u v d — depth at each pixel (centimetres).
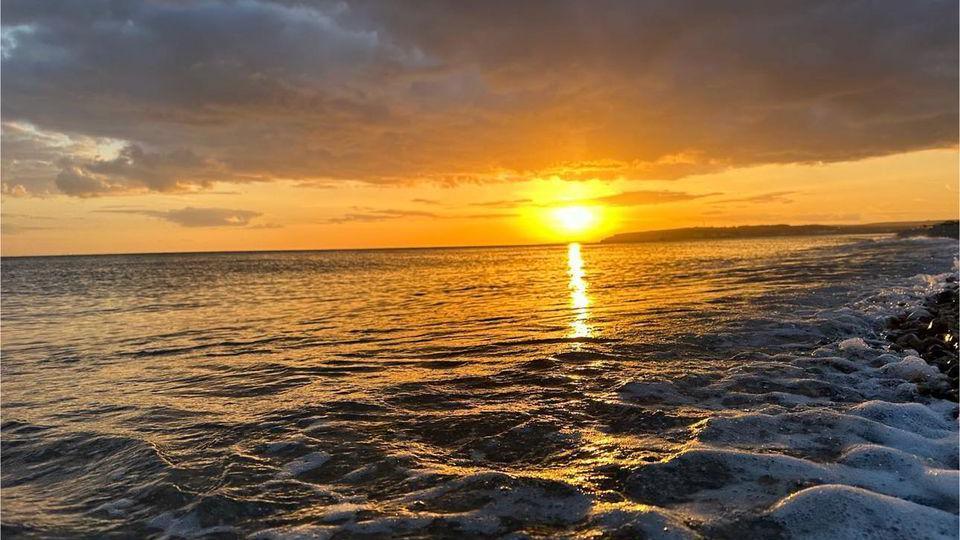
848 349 981
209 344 1447
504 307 2039
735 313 1456
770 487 470
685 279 2944
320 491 511
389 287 3497
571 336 1272
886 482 475
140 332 1742
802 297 1734
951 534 388
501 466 554
